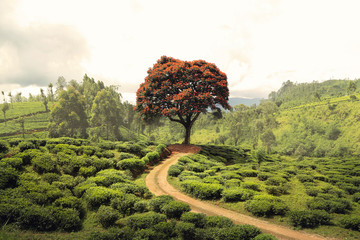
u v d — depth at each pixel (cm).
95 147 2245
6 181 1130
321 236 995
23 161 1467
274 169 2422
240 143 10750
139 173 2044
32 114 9625
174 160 2645
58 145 1934
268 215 1201
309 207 1295
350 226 1054
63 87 10119
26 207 907
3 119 8750
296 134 10850
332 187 1769
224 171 2181
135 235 829
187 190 1571
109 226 1001
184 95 2891
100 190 1261
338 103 12312
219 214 1230
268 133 7638
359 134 9119
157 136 11969
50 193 1137
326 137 9919
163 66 3253
